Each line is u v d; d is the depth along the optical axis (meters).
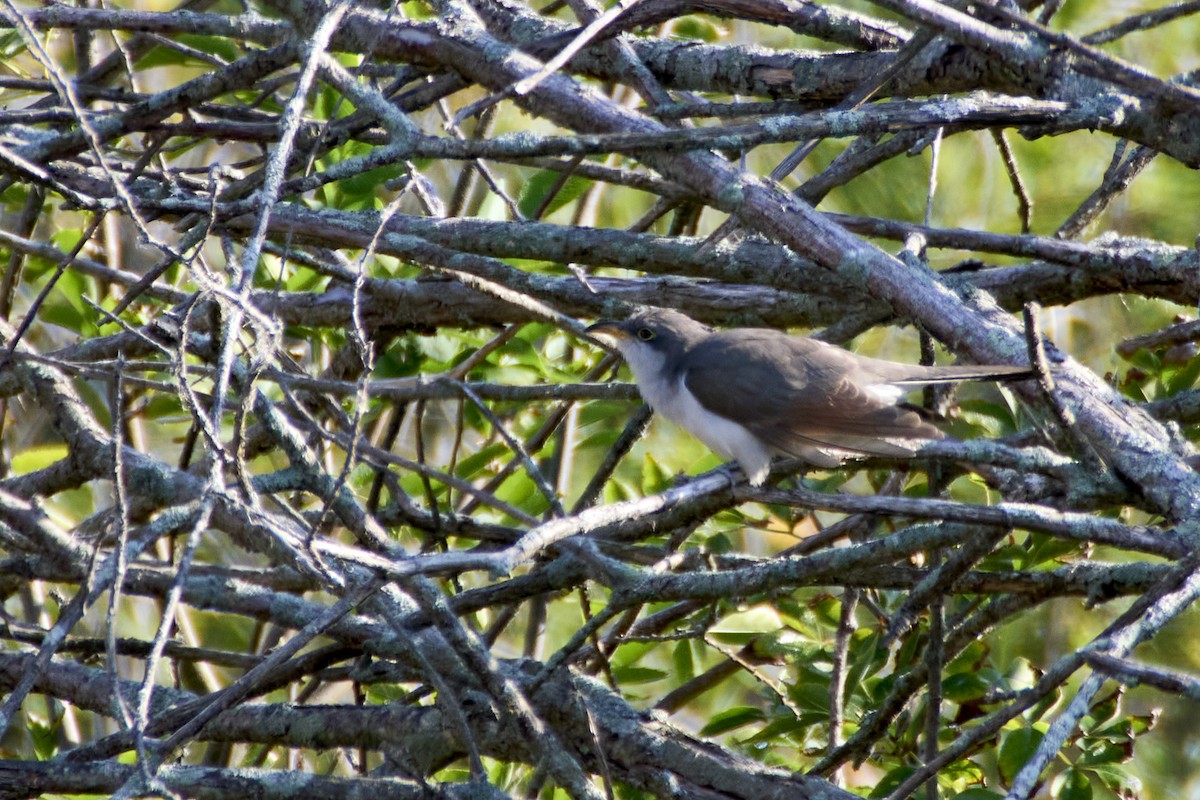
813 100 9.09
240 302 5.65
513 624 14.09
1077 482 6.93
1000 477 8.25
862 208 14.02
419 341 11.70
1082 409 7.11
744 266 9.55
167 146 12.34
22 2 13.05
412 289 10.89
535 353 11.60
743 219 8.09
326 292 11.23
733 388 8.85
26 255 11.43
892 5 7.73
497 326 11.09
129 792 5.05
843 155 10.01
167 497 8.41
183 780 7.08
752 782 7.32
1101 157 13.88
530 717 6.83
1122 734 8.88
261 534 7.38
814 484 11.05
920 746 9.54
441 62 8.86
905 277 7.82
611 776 7.59
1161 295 8.91
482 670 6.84
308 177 7.62
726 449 8.99
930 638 7.37
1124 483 6.86
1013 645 13.07
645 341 9.77
